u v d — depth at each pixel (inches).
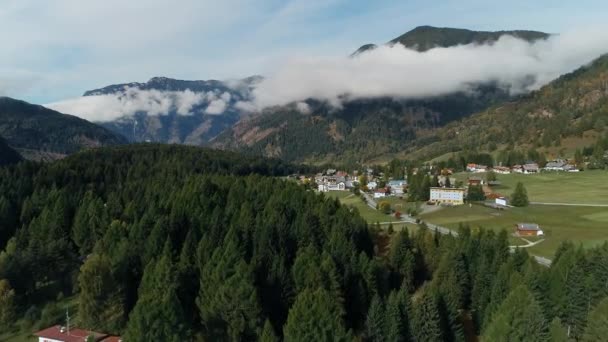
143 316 2393.0
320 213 4753.9
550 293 3004.4
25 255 3695.9
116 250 3656.5
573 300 2906.0
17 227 4894.2
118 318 3132.4
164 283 3043.8
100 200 5093.5
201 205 4980.3
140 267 3624.5
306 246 3912.4
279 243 3870.6
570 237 5398.6
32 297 3656.5
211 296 2979.8
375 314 2785.4
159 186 6402.6
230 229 3705.7
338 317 2393.0
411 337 2721.5
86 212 4699.8
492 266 3513.8
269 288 3157.0
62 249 3971.5
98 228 4569.4
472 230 5393.7
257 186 6151.6
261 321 2829.7
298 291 3132.4
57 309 3410.4
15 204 5433.1
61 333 2950.3
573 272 2945.4
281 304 3105.3
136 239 4020.7
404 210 7859.3
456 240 4414.4
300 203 5251.0
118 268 3351.4
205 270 3129.9
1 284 3260.3
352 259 3506.4
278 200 5142.7
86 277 3097.9
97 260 3191.4
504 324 2359.7
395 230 6235.2
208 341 2913.4
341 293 3186.5
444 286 3142.2
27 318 3284.9
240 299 2807.6
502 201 7539.4
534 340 2298.2
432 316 2689.5
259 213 4660.4
